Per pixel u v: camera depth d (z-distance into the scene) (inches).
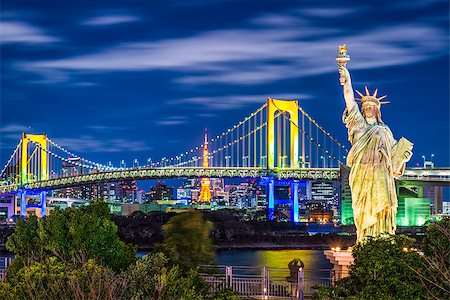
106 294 1526.8
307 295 1907.0
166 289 1685.5
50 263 1823.3
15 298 1663.4
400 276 1531.7
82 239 2123.5
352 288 1596.9
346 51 1914.4
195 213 1925.4
